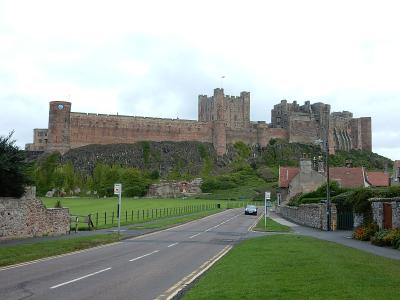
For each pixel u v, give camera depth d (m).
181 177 171.12
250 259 19.48
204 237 34.69
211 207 96.12
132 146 179.75
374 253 22.39
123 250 25.31
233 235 36.94
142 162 174.50
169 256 22.58
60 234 34.25
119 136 180.25
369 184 79.12
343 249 23.75
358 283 12.84
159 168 174.75
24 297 12.40
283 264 17.39
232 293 11.88
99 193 151.50
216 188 157.62
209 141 194.88
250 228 45.38
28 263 19.66
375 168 195.62
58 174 153.38
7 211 28.70
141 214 68.75
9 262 19.48
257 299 11.03
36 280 15.22
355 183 77.50
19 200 29.91
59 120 167.88
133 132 182.75
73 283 14.72
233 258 20.30
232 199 132.25
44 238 30.20
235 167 185.75
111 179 155.38
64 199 120.00
